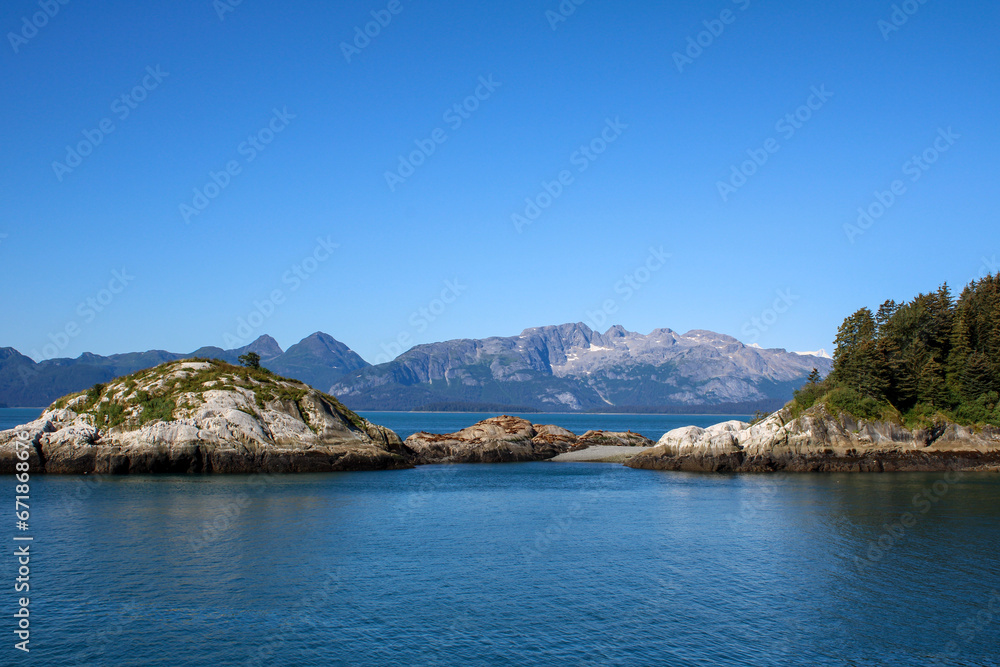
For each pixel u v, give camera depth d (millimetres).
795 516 62656
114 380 101625
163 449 88438
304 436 97688
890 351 106875
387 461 103312
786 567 45250
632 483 88062
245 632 33781
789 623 35500
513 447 125500
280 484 81312
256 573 42938
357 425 111625
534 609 37219
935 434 102000
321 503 68062
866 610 37312
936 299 117375
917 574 43656
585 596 39344
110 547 48531
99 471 86812
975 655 32094
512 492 79125
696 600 38750
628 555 48312
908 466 99125
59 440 88312
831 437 101500
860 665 30969
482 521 60250
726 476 96000
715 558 47500
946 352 115000
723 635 33938
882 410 103500
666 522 60094
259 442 92938
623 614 36531
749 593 39969
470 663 30688
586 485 86000
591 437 144125
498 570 44344
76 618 35219
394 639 33188
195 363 104938
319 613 36344
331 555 47469
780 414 108875
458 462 119188
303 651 31734
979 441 101000
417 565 45312
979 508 66750
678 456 106938
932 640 33625
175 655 31172
